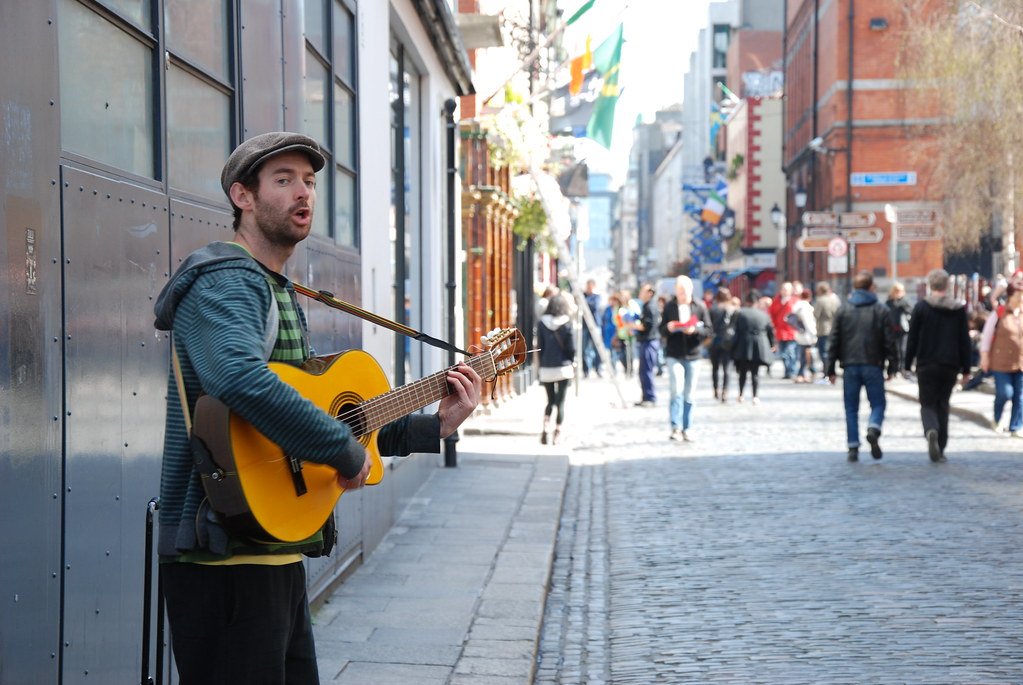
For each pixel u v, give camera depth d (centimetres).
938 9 2830
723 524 975
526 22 2622
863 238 3559
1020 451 1420
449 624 652
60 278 368
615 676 584
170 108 479
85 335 386
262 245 314
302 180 314
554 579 802
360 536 805
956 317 1317
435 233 1359
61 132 377
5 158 331
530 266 2997
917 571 787
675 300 1584
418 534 920
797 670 581
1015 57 2517
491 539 896
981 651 606
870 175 4144
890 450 1451
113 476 409
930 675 568
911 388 2452
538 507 1041
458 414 356
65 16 383
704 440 1602
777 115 7619
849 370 1341
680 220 10700
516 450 1474
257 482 295
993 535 903
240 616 301
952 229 2869
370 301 890
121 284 417
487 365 374
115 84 427
